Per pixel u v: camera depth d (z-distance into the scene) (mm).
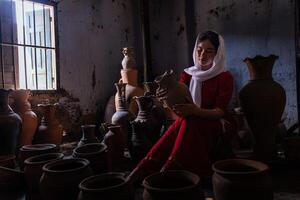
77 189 1862
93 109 5441
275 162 2957
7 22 4148
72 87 5051
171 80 2186
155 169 2271
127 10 6184
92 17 5410
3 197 2383
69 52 5004
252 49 5164
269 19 4953
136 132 3137
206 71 2391
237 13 5297
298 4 4398
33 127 3580
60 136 3719
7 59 4184
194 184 1556
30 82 4957
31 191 2201
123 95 3947
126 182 1696
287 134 3928
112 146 3059
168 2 6129
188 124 2180
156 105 3650
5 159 2973
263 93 2838
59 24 4832
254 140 3051
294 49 4715
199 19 5762
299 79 4434
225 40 5457
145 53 5410
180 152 2125
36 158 2299
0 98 3107
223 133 2354
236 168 1812
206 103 2393
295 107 4766
